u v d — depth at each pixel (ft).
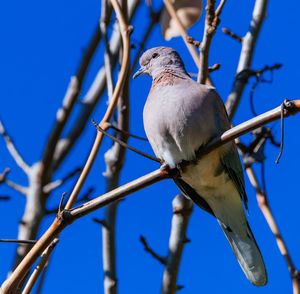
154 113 27.91
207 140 27.55
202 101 27.45
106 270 30.30
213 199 30.63
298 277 27.30
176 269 30.07
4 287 19.88
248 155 30.53
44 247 20.29
